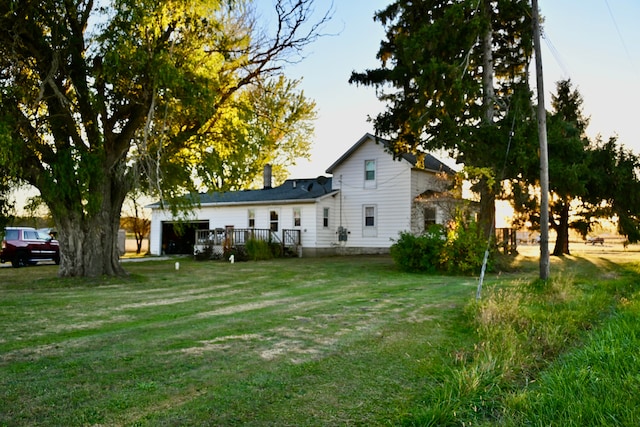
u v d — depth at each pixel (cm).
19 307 837
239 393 390
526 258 2225
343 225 2800
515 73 1950
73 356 500
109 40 1095
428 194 2544
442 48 1608
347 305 866
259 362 481
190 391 394
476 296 880
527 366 464
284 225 2781
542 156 1109
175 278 1392
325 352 523
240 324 680
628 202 2002
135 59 1108
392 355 512
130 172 1361
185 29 1224
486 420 336
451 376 427
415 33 1642
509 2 1675
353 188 2775
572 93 2659
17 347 538
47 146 1207
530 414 334
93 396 380
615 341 515
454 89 1518
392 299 945
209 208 3123
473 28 1555
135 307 844
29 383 411
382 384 417
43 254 1948
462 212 1709
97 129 1209
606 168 2038
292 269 1728
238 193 3194
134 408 355
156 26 1141
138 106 1281
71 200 1222
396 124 1933
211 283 1266
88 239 1306
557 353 515
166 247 3228
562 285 962
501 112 1750
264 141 1455
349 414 350
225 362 480
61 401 369
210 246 2500
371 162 2717
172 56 1183
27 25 1111
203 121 1247
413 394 392
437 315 757
